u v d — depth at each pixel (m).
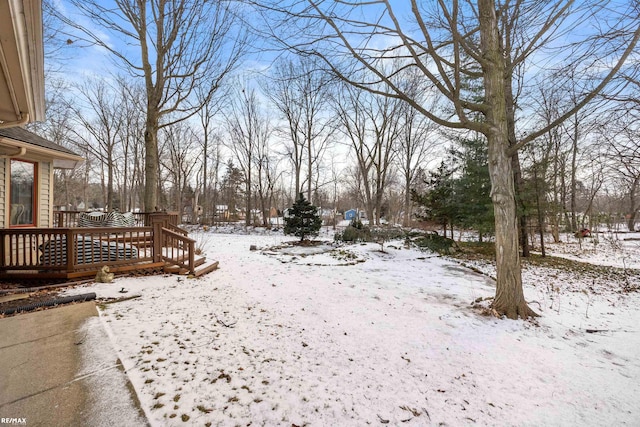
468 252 11.16
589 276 7.71
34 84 4.05
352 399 2.39
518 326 4.20
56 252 5.36
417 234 12.24
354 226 14.34
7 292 4.35
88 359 2.58
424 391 2.59
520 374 2.97
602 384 2.83
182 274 6.25
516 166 10.09
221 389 2.35
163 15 8.62
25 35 2.84
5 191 6.60
